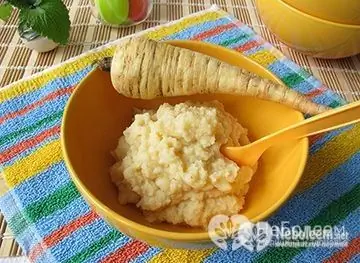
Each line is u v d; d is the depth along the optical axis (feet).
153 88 0.61
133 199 0.56
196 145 0.56
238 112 0.68
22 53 0.83
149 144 0.56
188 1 0.96
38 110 0.73
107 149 0.64
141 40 0.60
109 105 0.65
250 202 0.58
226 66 0.60
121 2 0.85
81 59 0.81
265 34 0.90
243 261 0.58
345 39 0.75
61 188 0.64
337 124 0.55
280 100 0.60
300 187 0.66
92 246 0.58
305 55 0.86
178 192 0.54
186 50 0.61
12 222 0.61
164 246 0.52
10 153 0.67
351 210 0.64
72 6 0.94
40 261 0.57
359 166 0.69
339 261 0.58
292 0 0.74
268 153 0.63
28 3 0.81
